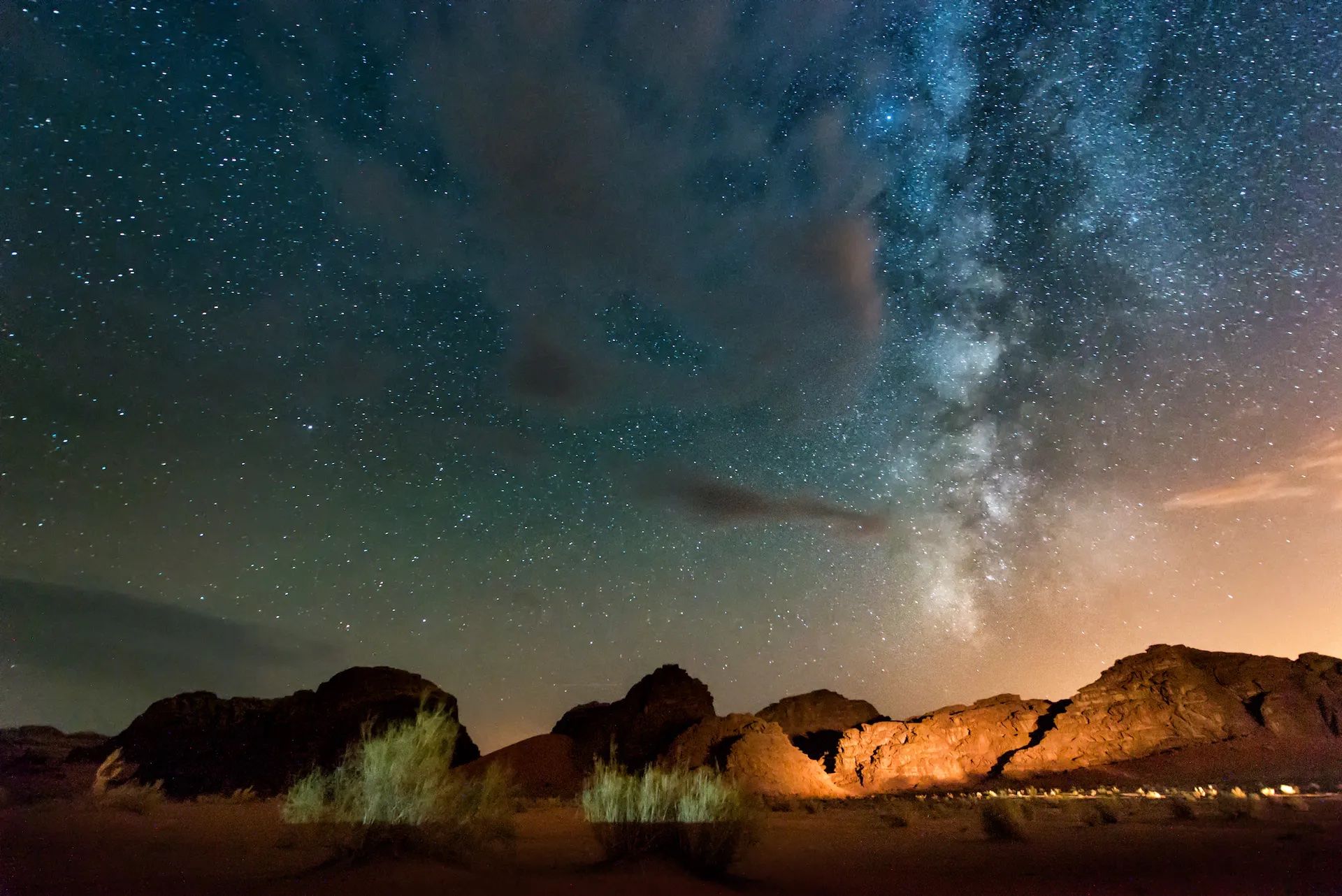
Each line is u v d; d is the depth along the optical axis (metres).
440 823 12.49
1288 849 14.58
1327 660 53.16
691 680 59.91
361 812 12.46
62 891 9.66
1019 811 24.20
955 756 51.38
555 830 20.03
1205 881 11.43
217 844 14.51
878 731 53.78
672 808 13.20
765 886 11.29
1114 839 17.53
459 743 52.19
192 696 47.41
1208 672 53.78
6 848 13.43
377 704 49.41
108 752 42.75
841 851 16.45
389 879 10.27
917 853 16.02
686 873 11.65
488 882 10.29
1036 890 11.06
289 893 9.38
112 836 15.90
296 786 20.55
